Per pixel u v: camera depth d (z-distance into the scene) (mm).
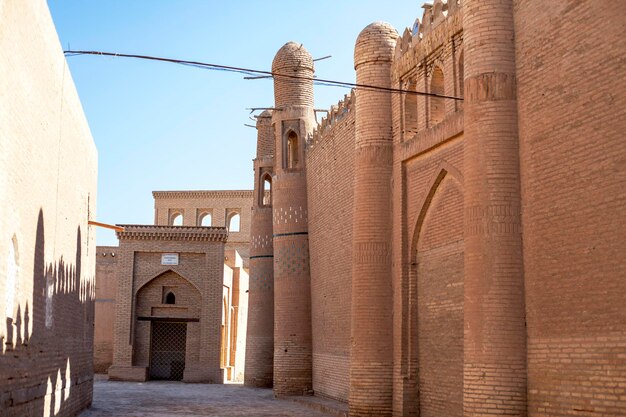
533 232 9688
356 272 14016
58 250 12461
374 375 13484
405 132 13805
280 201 21531
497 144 10133
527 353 9648
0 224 8133
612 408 8117
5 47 8000
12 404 9055
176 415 15688
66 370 13664
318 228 20000
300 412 16453
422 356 12984
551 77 9461
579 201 8828
